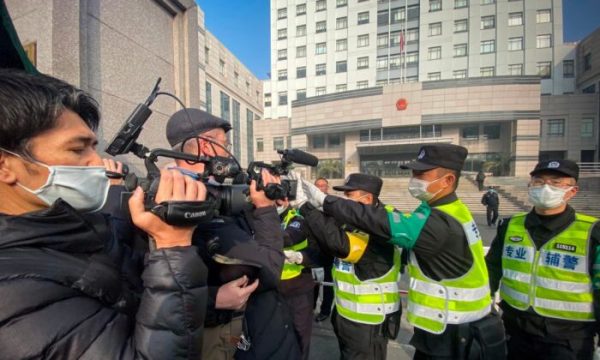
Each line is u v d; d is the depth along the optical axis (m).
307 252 2.43
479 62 29.52
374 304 2.02
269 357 1.41
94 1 3.51
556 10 28.14
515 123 24.75
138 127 0.99
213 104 28.98
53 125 0.69
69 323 0.60
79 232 0.72
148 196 0.70
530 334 1.89
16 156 0.67
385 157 28.83
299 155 1.46
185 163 1.29
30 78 0.69
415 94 26.33
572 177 1.83
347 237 1.90
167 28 4.77
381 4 32.38
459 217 1.68
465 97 25.23
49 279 0.61
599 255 1.68
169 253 0.71
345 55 33.84
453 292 1.66
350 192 2.59
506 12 28.97
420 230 1.60
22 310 0.56
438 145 1.79
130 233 1.10
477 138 26.42
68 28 3.11
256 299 1.42
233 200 1.06
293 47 36.09
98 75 3.56
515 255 2.02
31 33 3.07
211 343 1.15
